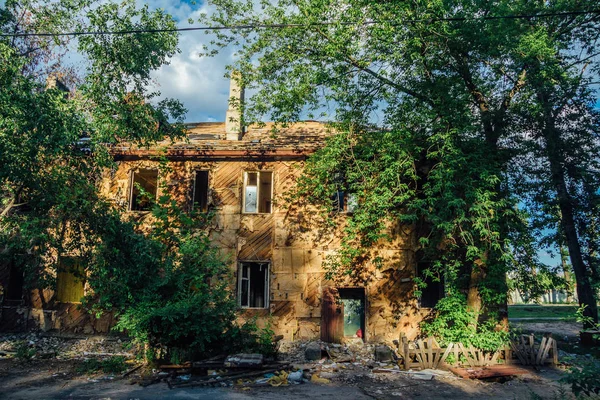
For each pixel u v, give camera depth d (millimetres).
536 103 13195
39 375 10867
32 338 15367
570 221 16203
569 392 9328
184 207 16484
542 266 14062
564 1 13008
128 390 9508
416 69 13445
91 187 12719
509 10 11586
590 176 14750
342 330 15289
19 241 12219
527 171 14570
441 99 12820
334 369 11469
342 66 13352
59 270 13469
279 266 15953
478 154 12562
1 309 16281
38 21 12047
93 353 13492
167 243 14164
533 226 15445
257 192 16750
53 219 12148
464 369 11023
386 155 13125
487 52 12258
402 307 15508
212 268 13375
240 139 17781
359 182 14242
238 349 11797
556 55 14031
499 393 9391
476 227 11906
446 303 13164
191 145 16703
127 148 16469
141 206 17469
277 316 15625
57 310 16156
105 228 12367
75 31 12008
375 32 11922
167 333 11164
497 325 13883
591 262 16125
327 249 15961
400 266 15750
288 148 16328
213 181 16688
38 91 10477
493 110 14000
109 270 12383
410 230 15938
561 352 13930
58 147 10172
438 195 14195
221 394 9219
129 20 12312
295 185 16422
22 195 12484
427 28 12031
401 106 13445
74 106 10742
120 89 12672
